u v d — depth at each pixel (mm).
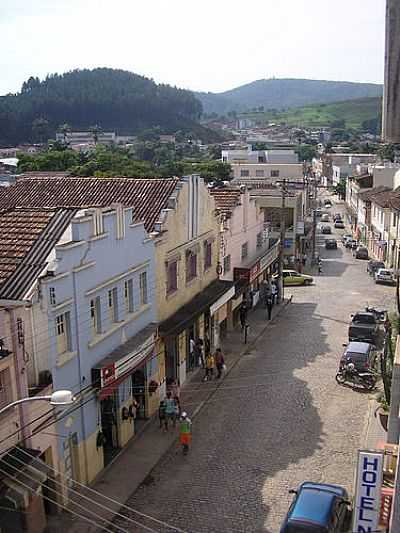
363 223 72188
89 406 18188
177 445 20953
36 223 19531
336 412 23344
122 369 19500
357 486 13125
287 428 22047
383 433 21266
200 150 192875
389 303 41125
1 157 147375
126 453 20312
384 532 12836
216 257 31641
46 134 199750
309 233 69188
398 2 3498
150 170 75562
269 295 37312
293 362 29250
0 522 14336
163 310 24719
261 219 42188
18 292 16031
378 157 114375
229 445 20844
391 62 3576
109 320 19984
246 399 24812
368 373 26062
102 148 132500
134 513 16797
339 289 46188
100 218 18938
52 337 16297
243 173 84562
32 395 15180
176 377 25969
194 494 17812
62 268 16797
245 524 16281
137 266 21750
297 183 67000
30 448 14969
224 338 33281
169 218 24828
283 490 17891
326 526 14016
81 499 17328
